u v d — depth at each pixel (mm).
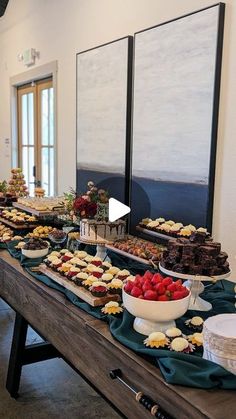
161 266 1867
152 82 2791
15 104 5598
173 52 2598
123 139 3129
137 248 2250
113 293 1787
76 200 2533
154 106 2787
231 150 2316
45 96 4801
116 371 1415
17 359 2500
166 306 1433
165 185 2730
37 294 2104
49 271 2143
